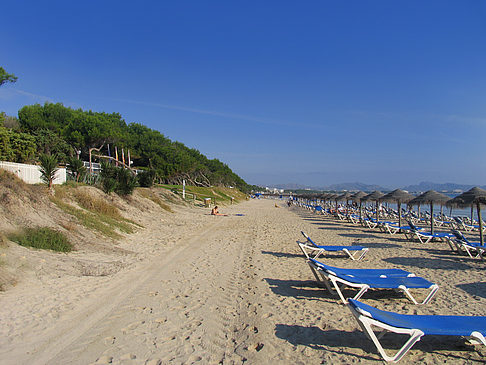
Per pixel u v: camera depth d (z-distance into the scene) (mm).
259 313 5551
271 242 13500
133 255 9758
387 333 4723
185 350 4258
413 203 16172
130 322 5055
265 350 4262
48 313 5129
